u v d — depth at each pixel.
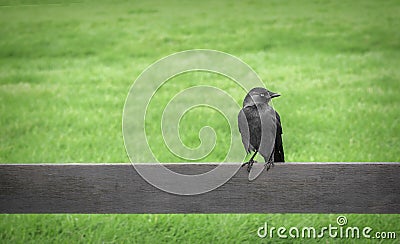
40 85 14.22
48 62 17.08
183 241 6.10
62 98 12.82
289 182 4.00
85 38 19.95
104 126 10.48
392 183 3.95
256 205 4.02
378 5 24.23
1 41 19.50
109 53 18.17
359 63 15.98
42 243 6.03
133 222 6.47
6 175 4.03
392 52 17.45
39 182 4.04
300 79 14.12
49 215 6.60
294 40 19.30
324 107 11.43
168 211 4.04
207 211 4.04
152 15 23.28
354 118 10.62
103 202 4.05
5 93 13.32
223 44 19.05
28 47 18.88
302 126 10.06
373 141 9.38
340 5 24.44
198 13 23.58
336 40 19.11
